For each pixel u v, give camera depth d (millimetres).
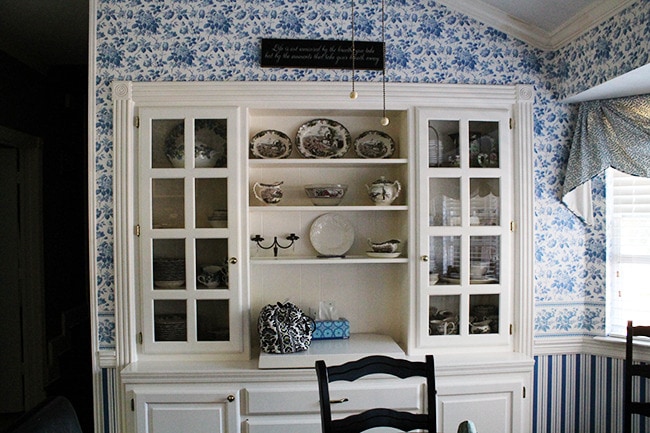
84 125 4375
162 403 2213
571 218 2514
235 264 2328
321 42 2391
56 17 2977
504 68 2475
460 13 2449
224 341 2342
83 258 4406
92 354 2322
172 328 2352
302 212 2627
